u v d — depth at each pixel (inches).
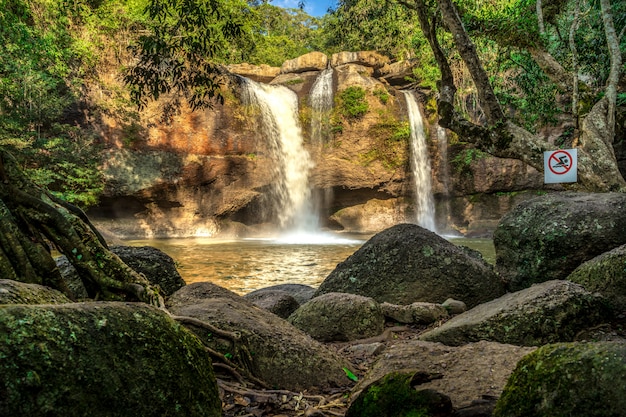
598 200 229.3
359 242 941.8
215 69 279.7
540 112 520.1
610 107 309.6
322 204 1174.3
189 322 136.3
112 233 968.9
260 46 1369.3
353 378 143.4
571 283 168.7
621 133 408.5
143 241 914.7
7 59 693.9
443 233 1140.5
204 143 1009.5
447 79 331.0
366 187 1136.2
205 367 88.1
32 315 67.3
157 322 83.6
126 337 76.0
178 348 83.4
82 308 74.8
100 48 937.5
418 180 1154.7
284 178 1106.7
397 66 1175.0
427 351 128.2
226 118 1027.3
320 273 517.0
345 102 1097.4
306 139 1127.6
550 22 431.2
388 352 129.5
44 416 61.4
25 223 139.3
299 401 122.1
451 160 1135.6
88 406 66.1
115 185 947.3
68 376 65.6
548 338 155.5
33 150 757.3
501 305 171.6
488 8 503.2
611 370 65.0
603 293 173.9
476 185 1109.7
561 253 223.6
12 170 144.0
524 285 234.1
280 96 1122.7
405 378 93.3
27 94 775.1
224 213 1064.2
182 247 810.2
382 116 1104.8
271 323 156.9
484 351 123.2
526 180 1062.4
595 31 448.5
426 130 1144.8
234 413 111.8
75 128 879.1
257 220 1103.6
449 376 111.1
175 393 77.5
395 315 220.1
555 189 1016.2
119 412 69.2
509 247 243.0
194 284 186.9
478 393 99.7
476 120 1071.0
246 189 1070.4
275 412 114.7
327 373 141.1
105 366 70.5
